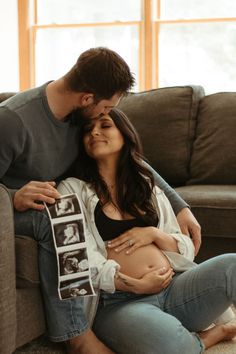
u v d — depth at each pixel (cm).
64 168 175
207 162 260
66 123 168
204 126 268
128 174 176
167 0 487
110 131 172
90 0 504
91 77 155
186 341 145
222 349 165
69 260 139
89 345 148
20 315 140
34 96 163
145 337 142
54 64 512
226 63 477
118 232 169
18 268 140
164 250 169
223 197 218
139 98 280
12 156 158
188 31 482
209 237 225
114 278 152
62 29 511
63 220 141
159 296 162
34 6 515
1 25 501
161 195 184
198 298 158
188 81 487
